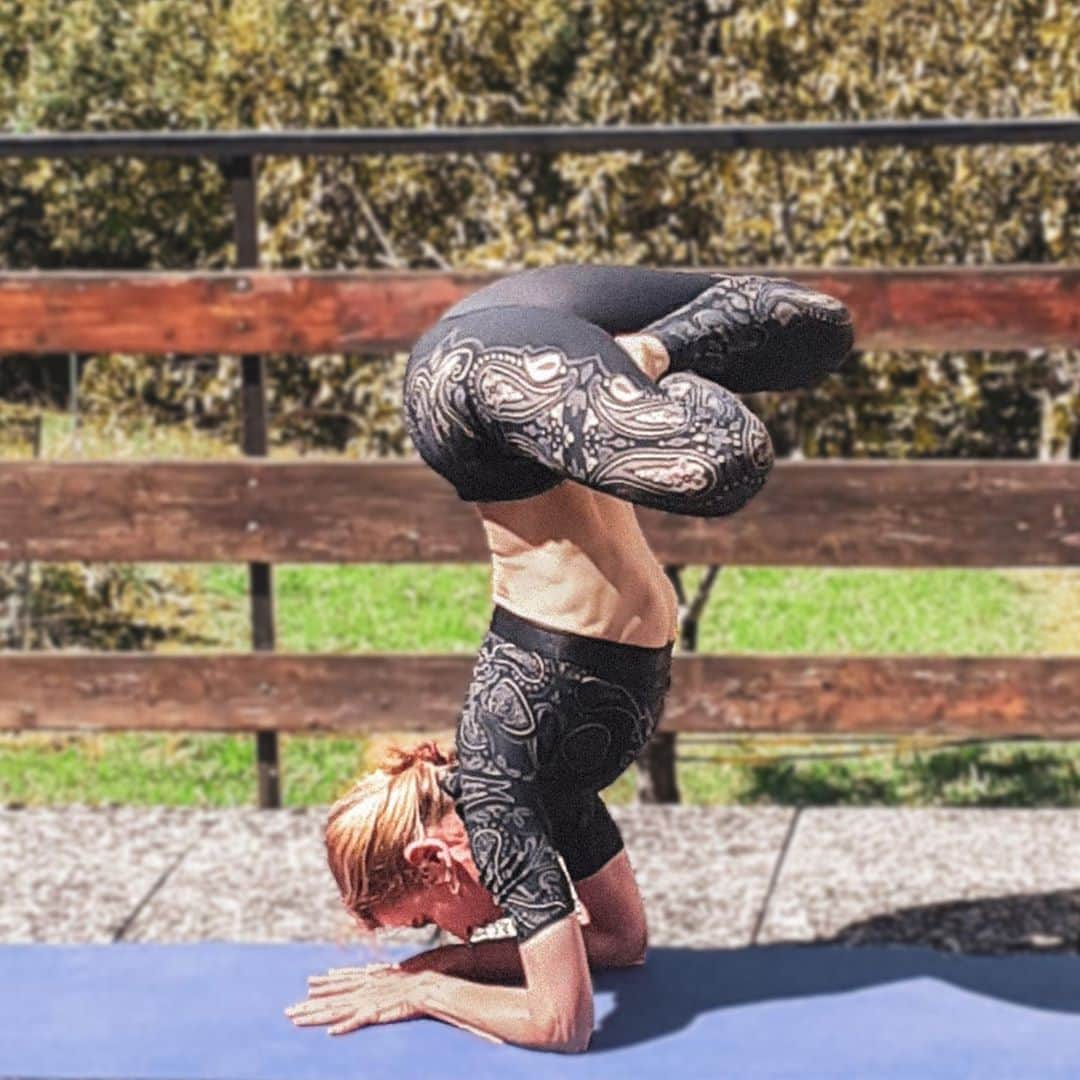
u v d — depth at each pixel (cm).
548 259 1104
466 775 448
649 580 448
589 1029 463
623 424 396
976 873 680
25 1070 460
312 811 754
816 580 1402
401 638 1270
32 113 1504
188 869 696
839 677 736
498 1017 467
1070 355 1167
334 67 1245
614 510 446
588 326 418
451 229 1216
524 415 408
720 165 1091
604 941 509
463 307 440
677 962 516
